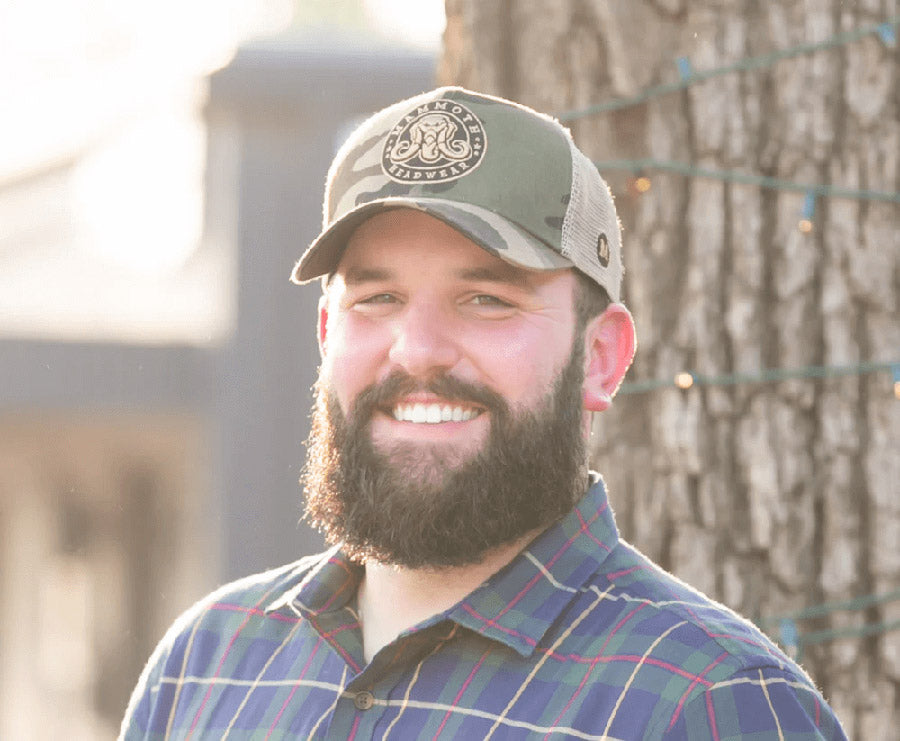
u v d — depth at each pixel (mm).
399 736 2674
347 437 2850
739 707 2521
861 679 4109
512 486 2762
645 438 4234
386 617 2922
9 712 17312
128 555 16859
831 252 4203
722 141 4223
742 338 4184
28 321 10562
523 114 2898
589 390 2957
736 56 4246
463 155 2824
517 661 2670
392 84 8156
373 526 2795
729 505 4168
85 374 10125
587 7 4312
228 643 3082
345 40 8219
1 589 17453
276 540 9047
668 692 2537
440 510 2750
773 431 4164
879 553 4117
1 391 10102
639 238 4254
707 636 2604
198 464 13766
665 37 4281
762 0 4262
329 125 8320
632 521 4227
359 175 2887
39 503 17141
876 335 4180
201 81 8227
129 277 12469
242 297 9078
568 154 2906
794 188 4203
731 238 4211
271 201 8961
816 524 4156
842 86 4238
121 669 16828
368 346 2838
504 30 4434
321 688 2865
